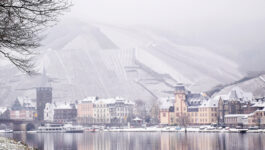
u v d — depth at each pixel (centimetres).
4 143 4078
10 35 3634
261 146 14262
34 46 3797
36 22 3653
